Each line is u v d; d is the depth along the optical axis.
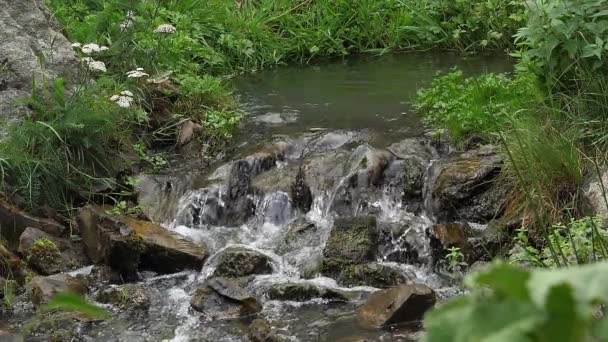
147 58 7.91
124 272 5.78
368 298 5.34
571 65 6.04
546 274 0.61
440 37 10.62
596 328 0.61
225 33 10.19
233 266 5.74
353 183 6.50
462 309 0.61
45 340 4.93
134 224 6.07
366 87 8.78
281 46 10.29
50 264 5.79
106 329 5.05
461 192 6.17
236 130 7.55
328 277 5.69
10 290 5.43
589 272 0.61
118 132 7.00
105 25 8.27
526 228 5.65
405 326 4.93
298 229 6.21
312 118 7.74
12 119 6.51
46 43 7.01
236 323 5.11
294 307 5.29
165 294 5.55
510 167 6.05
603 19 6.02
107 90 7.05
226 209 6.58
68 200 6.42
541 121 6.29
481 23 10.56
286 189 6.56
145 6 9.16
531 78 6.54
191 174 6.86
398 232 5.94
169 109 7.69
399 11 10.91
